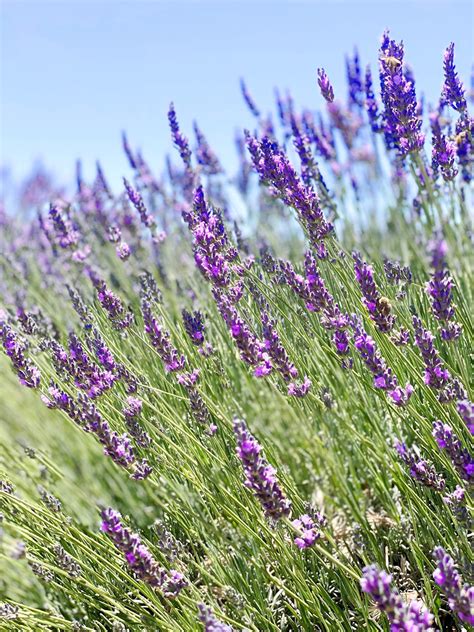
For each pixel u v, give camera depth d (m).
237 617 0.32
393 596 0.21
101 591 0.31
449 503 0.28
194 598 0.32
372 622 0.31
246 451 0.24
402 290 0.41
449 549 0.29
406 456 0.29
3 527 0.36
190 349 0.42
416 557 0.31
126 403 0.36
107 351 0.35
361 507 0.40
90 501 0.43
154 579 0.27
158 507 0.43
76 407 0.32
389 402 0.33
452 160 0.36
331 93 0.38
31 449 0.38
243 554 0.32
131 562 0.26
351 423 0.41
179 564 0.32
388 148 0.52
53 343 0.37
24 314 0.41
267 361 0.30
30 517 0.35
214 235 0.32
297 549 0.32
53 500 0.35
